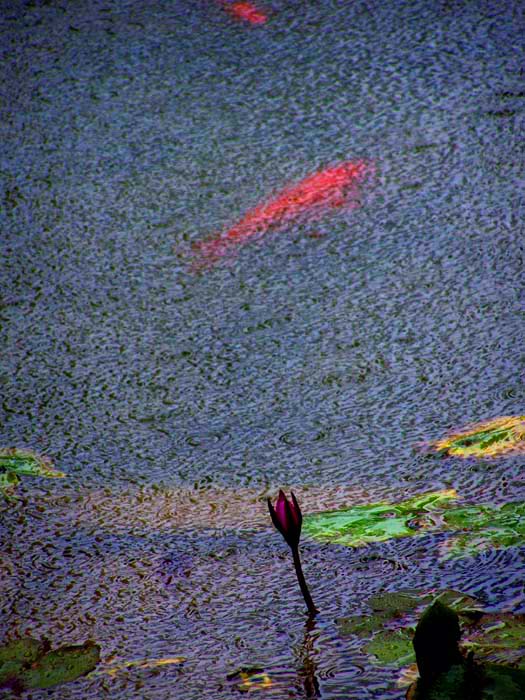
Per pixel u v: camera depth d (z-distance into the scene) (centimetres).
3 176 472
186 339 386
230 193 443
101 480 345
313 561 316
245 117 498
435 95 494
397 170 443
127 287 406
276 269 406
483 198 420
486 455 337
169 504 336
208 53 558
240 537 324
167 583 315
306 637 298
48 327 395
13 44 583
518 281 389
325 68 531
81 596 314
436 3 580
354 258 406
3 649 303
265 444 350
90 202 448
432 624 281
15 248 424
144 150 482
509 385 357
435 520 322
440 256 402
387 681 288
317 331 383
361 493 332
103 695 292
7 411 368
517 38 532
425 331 378
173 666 296
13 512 337
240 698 288
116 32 588
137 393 370
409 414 353
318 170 451
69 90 536
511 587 304
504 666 281
